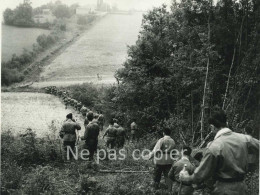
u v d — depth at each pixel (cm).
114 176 998
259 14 1400
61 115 2802
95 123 1207
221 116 424
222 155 391
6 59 5578
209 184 420
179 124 1449
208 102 1408
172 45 1772
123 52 5478
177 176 611
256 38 1310
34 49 6016
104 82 4378
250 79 1233
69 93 4022
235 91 1278
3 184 834
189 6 1586
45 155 1123
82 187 831
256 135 1122
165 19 1839
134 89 1852
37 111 2988
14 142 1180
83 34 6538
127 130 1956
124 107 1991
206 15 1533
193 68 1382
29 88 5016
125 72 1995
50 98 4247
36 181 839
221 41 1469
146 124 1856
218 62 1481
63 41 6419
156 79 1681
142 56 1953
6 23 5241
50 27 5981
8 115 2566
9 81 5403
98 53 5728
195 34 1538
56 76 5356
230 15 1477
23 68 5728
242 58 1432
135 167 1106
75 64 5591
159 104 1770
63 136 1197
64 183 897
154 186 844
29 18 5403
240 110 1243
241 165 396
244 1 1427
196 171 397
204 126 1352
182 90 1630
